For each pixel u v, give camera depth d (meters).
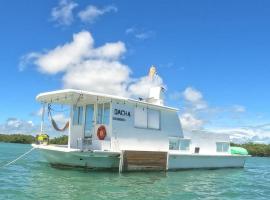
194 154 24.98
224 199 14.88
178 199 14.06
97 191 14.49
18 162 26.45
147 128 22.98
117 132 21.20
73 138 23.48
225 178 22.78
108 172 20.67
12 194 13.10
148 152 21.86
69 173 19.58
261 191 17.95
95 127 22.11
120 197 13.56
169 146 24.66
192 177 21.66
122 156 20.41
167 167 23.03
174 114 25.06
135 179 18.61
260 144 86.12
